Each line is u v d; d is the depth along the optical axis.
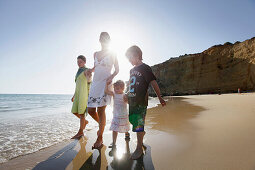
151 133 2.97
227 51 38.09
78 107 3.00
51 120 5.45
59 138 2.97
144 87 2.23
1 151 2.27
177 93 40.34
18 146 2.51
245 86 31.12
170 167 1.60
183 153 1.93
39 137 3.09
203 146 2.11
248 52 33.72
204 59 39.91
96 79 2.70
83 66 3.30
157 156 1.89
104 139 2.77
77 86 3.11
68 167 1.71
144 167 1.63
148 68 2.31
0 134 3.38
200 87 37.53
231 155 1.75
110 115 6.61
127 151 2.15
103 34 2.78
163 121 4.24
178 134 2.82
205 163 1.62
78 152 2.16
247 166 1.48
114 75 2.74
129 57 2.49
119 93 2.52
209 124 3.47
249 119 3.68
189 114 5.38
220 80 35.25
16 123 4.88
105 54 2.76
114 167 1.67
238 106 6.77
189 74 40.69
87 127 3.93
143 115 2.16
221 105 7.86
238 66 33.69
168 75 45.97
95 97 2.61
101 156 1.99
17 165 1.79
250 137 2.34
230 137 2.41
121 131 2.35
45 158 1.98
